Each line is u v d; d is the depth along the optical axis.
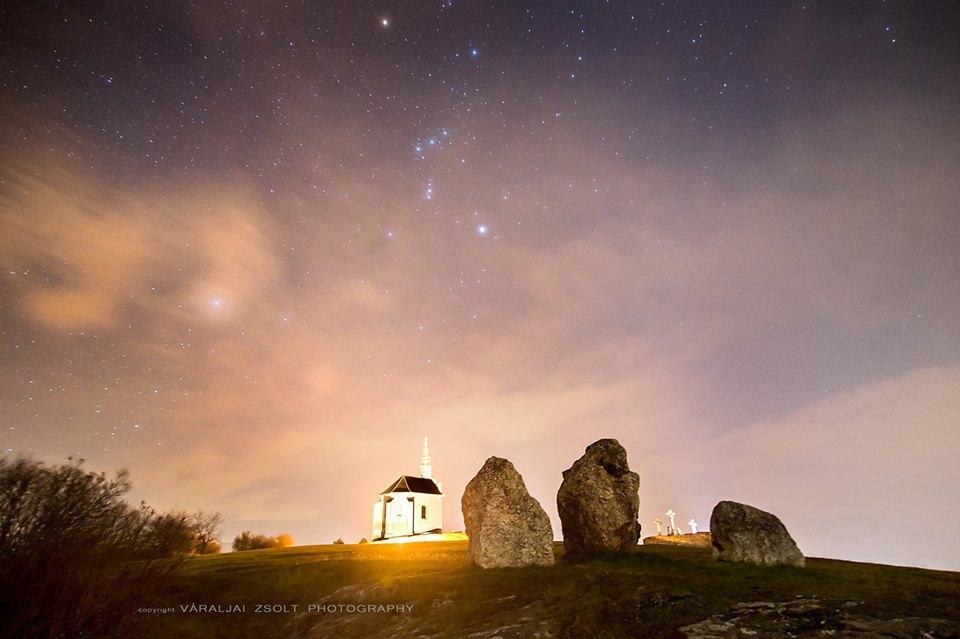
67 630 19.55
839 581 20.81
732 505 28.06
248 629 23.38
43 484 20.62
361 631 19.95
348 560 36.94
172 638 21.33
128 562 22.72
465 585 22.78
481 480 30.31
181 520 26.95
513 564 26.89
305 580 30.20
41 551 19.84
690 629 14.81
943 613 15.47
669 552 31.78
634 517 30.50
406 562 34.22
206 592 28.27
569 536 30.73
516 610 18.52
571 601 18.59
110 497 22.17
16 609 18.83
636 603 17.61
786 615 15.63
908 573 23.84
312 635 20.89
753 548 26.05
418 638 17.23
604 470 31.50
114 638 20.23
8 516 19.81
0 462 20.16
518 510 28.55
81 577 20.38
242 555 47.66
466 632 16.83
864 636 13.77
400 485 101.56
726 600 17.44
